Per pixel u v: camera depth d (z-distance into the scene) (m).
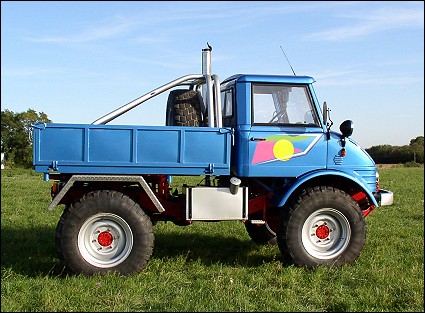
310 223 6.66
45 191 17.02
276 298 5.41
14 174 30.11
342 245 6.70
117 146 6.10
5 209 12.26
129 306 5.03
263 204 6.96
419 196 17.36
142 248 6.12
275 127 6.69
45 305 4.95
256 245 8.31
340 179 6.98
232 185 6.41
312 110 6.87
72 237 5.97
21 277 6.02
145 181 6.27
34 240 8.37
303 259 6.54
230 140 6.36
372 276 6.17
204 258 7.20
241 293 5.39
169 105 7.31
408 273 6.41
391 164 58.66
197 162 6.29
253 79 6.69
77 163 6.02
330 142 6.83
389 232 9.70
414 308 5.16
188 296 5.34
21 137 40.59
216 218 6.47
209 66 7.00
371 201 6.85
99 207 6.02
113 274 5.98
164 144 6.20
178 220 6.90
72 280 5.75
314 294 5.52
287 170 6.68
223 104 7.39
